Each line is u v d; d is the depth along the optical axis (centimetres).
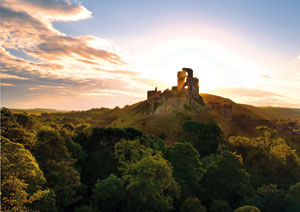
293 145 13475
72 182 4091
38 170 2939
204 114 16938
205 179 6075
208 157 7769
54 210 3139
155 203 3969
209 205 5006
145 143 7438
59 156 4644
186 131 11575
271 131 12344
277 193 4812
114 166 6000
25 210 2391
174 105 16888
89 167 5994
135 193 3959
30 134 4903
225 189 5291
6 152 2916
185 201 4412
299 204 4575
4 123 5122
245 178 5612
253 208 3781
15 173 2564
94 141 7725
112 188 4081
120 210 4212
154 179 3809
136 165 4081
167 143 11719
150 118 15638
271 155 8519
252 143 8862
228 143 10044
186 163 5941
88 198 4644
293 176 7756
